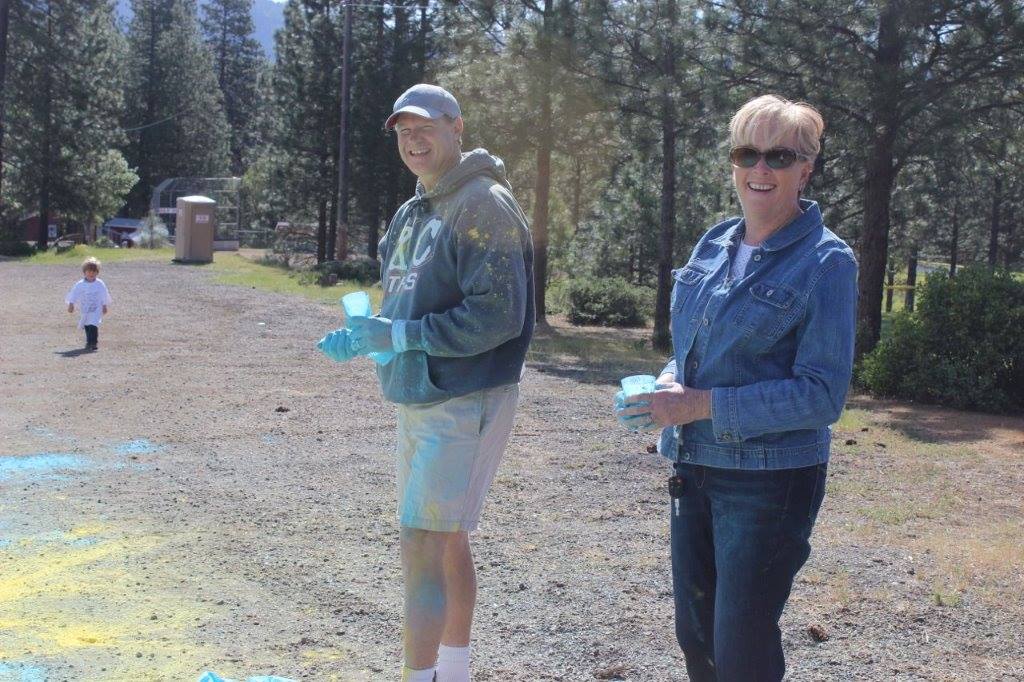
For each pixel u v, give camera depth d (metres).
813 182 17.95
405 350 3.27
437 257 3.30
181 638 4.23
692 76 18.17
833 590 4.94
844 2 14.52
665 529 6.00
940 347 12.28
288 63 42.91
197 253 38.19
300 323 18.47
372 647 4.20
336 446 8.27
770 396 2.69
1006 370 11.88
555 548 5.57
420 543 3.36
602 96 19.42
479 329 3.17
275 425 9.13
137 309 20.28
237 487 6.82
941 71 14.59
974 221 44.06
